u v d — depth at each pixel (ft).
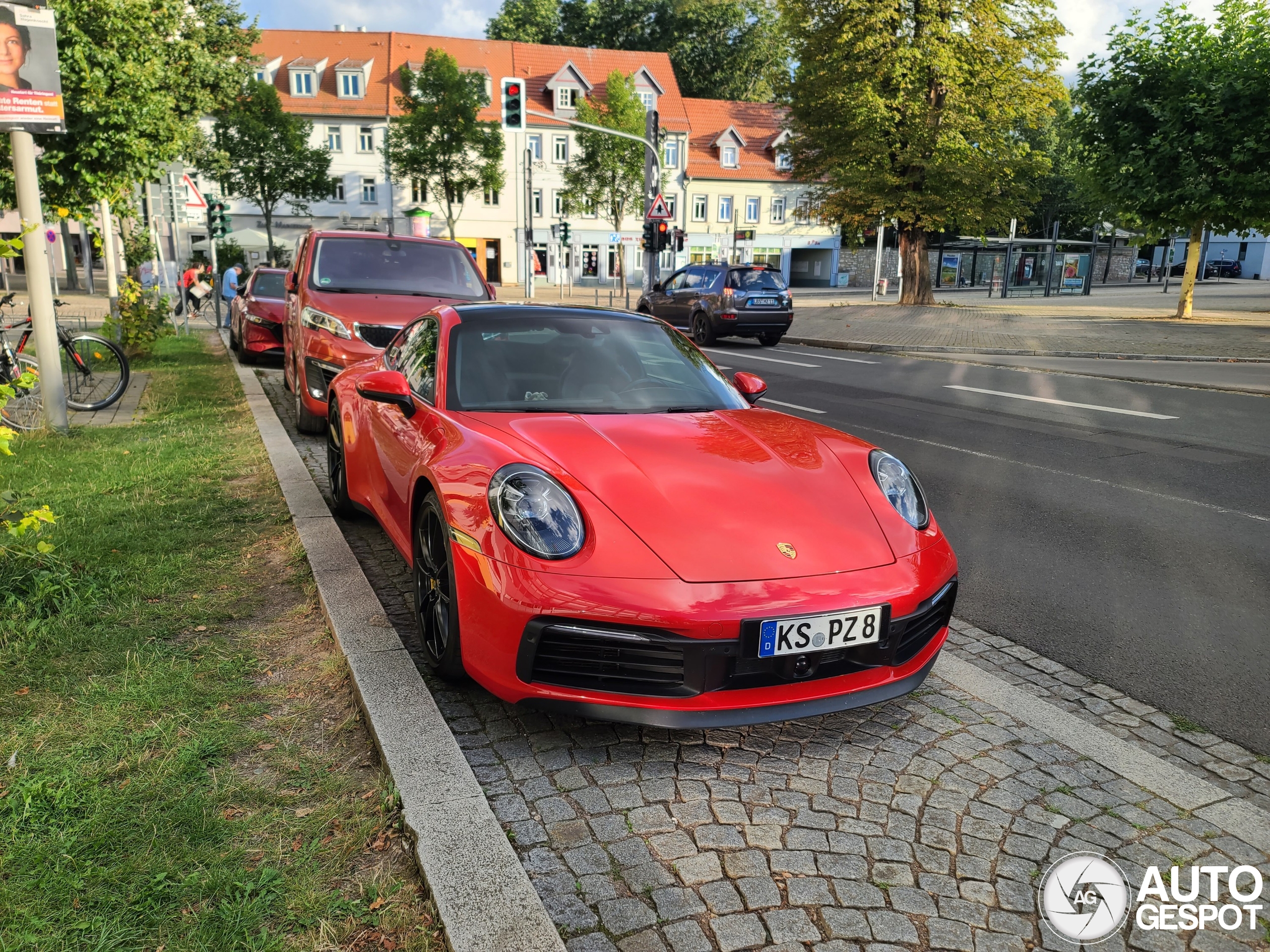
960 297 129.80
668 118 179.93
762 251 189.06
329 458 17.25
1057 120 177.68
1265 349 55.06
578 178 145.69
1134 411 33.06
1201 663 11.48
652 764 8.77
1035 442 26.84
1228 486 21.38
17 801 7.48
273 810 7.58
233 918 6.28
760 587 8.43
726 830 7.73
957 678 10.80
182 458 20.67
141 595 12.28
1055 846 7.60
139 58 36.19
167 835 7.18
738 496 9.44
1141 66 74.95
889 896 6.91
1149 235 80.74
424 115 135.85
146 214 68.54
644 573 8.39
